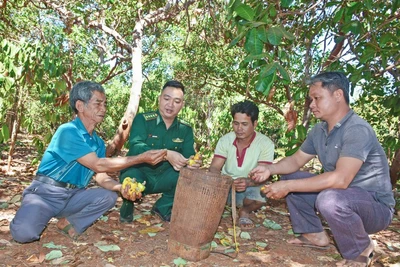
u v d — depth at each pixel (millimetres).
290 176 3314
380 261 3045
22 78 5438
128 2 8039
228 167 4004
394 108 4211
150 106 9031
